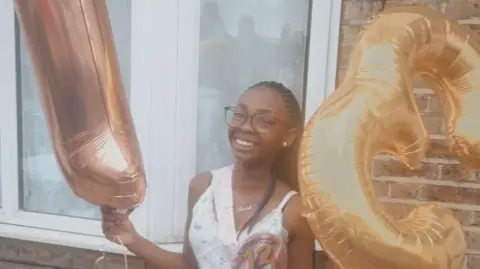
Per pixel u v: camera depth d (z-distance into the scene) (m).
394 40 0.71
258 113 1.21
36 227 1.87
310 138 0.67
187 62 1.66
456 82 0.79
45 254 1.83
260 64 1.66
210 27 1.66
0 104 1.86
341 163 0.65
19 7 0.72
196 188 1.35
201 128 1.72
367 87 0.68
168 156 1.71
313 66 1.56
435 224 0.72
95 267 1.72
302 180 0.67
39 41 0.73
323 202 0.66
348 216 0.65
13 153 1.88
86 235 1.82
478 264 1.52
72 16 0.72
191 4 1.63
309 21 1.59
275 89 1.25
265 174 1.25
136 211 1.74
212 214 1.28
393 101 0.68
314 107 1.58
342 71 1.54
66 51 0.73
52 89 0.75
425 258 0.67
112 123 0.79
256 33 1.65
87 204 1.89
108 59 0.76
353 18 1.51
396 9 0.76
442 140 1.46
